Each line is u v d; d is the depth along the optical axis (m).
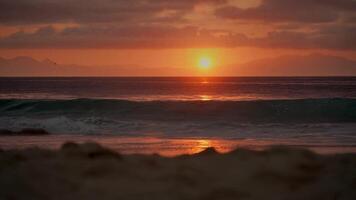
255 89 121.56
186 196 7.26
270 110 42.88
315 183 8.14
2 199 7.19
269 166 9.32
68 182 8.07
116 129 34.19
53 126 35.09
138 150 22.22
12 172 8.81
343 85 148.38
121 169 9.16
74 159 10.41
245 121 39.34
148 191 7.49
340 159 10.34
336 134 30.45
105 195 7.27
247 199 7.20
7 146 23.89
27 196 7.29
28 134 31.38
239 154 11.41
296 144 25.22
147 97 83.06
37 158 10.65
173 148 23.23
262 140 27.67
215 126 35.88
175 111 43.25
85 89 122.44
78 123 35.78
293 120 40.28
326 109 42.59
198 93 100.31
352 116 41.62
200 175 8.66
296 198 7.30
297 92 100.56
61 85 159.50
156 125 36.16
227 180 8.29
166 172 8.91
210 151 13.59
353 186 7.82
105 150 11.19
